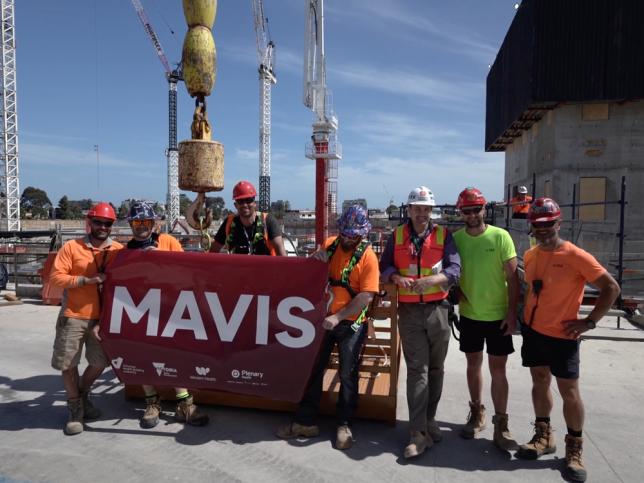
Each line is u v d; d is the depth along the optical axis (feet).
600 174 79.20
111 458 11.53
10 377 17.49
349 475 10.84
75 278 12.39
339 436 12.10
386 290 13.01
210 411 14.23
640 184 77.61
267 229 14.43
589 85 73.77
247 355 12.44
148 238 13.53
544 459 11.65
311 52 85.35
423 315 11.70
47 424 13.43
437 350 12.04
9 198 137.59
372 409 13.44
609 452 12.03
